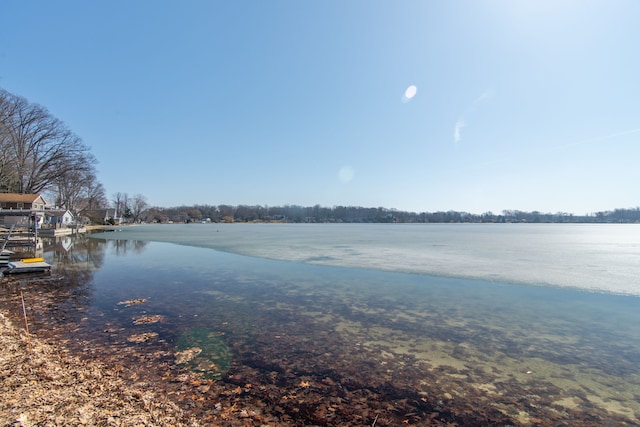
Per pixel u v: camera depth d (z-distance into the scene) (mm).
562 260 20734
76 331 7582
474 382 5543
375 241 37562
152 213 133000
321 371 5852
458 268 17484
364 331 7992
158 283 13477
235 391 5051
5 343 6242
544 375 5828
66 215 58375
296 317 9055
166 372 5613
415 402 4891
